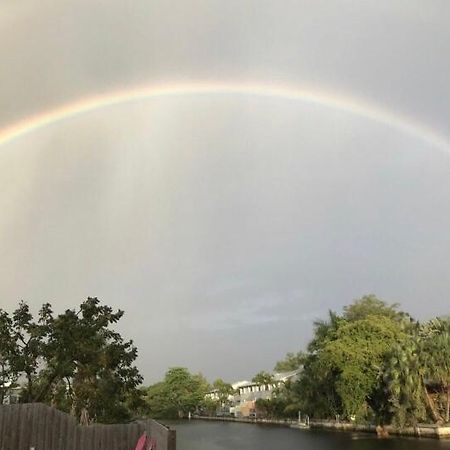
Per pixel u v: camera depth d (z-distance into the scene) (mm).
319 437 58594
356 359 57625
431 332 55281
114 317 31656
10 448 18016
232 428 90312
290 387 94688
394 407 53500
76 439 18891
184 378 152250
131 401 32500
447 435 49031
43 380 29719
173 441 14398
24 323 28578
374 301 73125
